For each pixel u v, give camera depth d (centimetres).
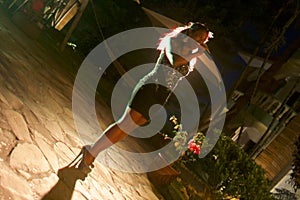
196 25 380
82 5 959
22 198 238
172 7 1670
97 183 369
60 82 702
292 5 1430
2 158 264
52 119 433
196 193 754
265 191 677
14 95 401
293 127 1518
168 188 665
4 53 550
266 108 2067
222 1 1620
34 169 286
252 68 1980
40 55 784
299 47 1509
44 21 1037
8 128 312
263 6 1570
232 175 667
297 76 1902
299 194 1425
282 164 1459
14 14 890
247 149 2212
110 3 1653
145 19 1630
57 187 288
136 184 509
